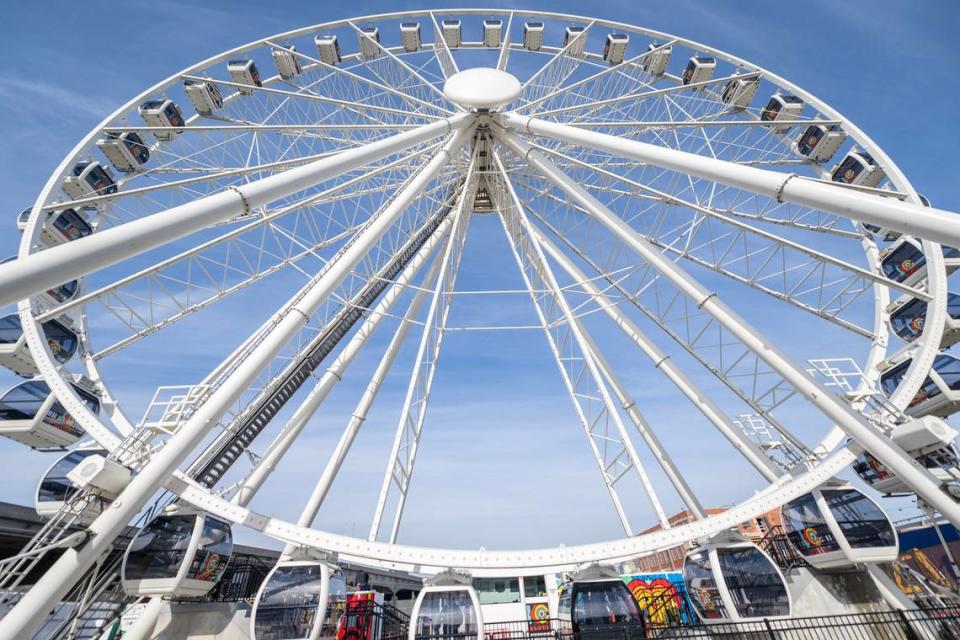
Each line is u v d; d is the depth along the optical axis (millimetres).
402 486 16344
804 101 21672
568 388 18688
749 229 15766
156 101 21344
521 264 22172
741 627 12672
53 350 16062
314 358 21078
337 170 13539
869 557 13602
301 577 12539
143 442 13055
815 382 13523
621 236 17344
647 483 15164
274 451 16844
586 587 13000
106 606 14594
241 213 11148
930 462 13211
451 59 24422
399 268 23609
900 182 17391
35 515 19625
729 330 14953
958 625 12273
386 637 15398
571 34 26422
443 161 18750
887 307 18516
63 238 17750
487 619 26391
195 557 13094
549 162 19859
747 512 13727
